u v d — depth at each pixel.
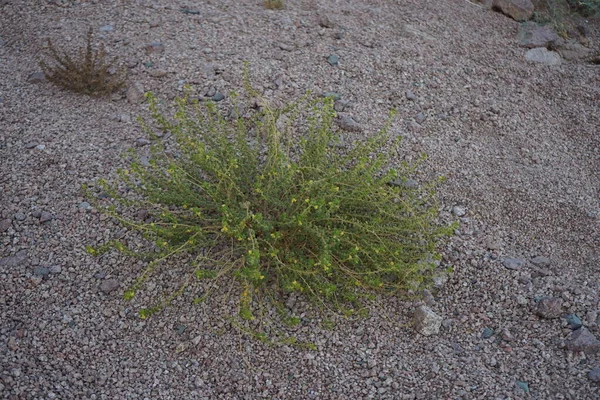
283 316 1.45
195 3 2.36
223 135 1.66
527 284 1.57
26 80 1.98
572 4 2.73
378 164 1.58
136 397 1.32
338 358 1.41
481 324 1.50
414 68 2.18
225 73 2.02
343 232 1.41
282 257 1.49
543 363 1.41
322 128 1.66
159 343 1.40
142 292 1.47
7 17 2.24
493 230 1.71
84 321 1.42
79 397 1.30
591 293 1.54
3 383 1.29
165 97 1.94
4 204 1.60
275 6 2.39
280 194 1.56
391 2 2.55
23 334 1.38
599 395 1.33
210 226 1.51
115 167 1.72
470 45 2.38
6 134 1.78
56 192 1.65
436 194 1.77
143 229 1.54
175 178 1.49
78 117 1.87
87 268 1.51
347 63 2.14
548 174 1.90
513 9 2.61
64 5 2.30
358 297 1.51
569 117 2.13
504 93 2.17
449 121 2.02
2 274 1.47
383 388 1.36
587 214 1.78
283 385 1.36
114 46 2.10
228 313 1.45
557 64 2.37
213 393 1.34
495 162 1.91
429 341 1.46
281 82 2.01
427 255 1.53
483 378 1.37
